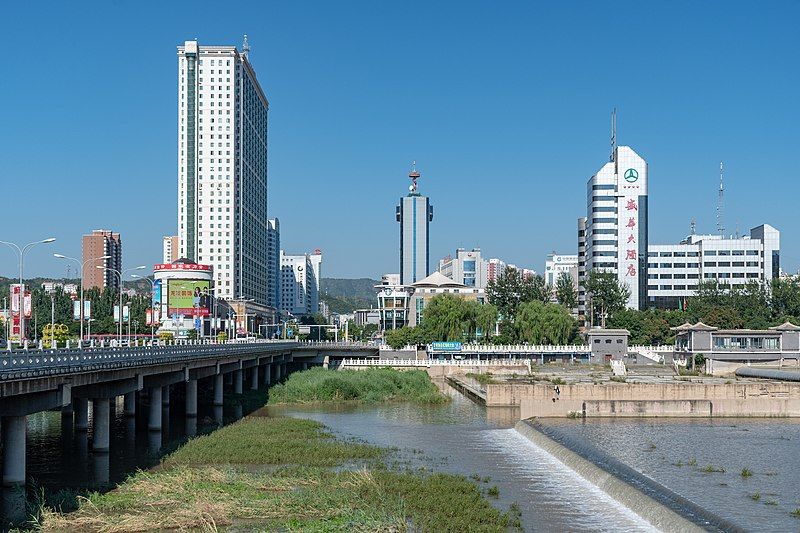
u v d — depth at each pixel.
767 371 171.62
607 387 135.88
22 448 71.94
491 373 193.88
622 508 68.94
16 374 62.84
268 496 70.56
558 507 69.31
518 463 89.19
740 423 120.06
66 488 74.81
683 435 106.75
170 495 70.75
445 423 124.69
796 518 62.84
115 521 62.81
